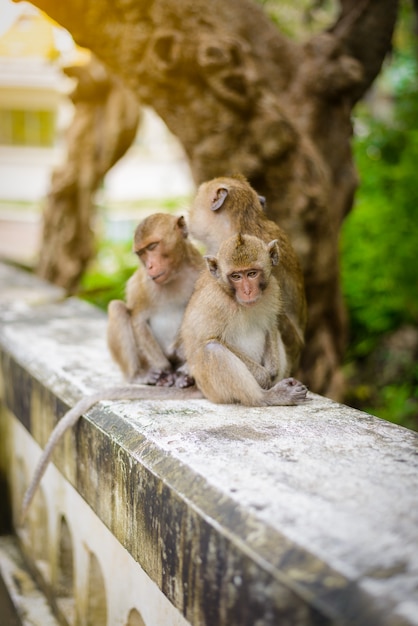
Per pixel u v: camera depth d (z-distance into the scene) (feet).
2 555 17.44
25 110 54.85
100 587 12.22
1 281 26.17
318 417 10.48
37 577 15.76
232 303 11.03
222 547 7.14
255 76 17.29
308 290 18.58
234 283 10.69
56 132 55.21
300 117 19.33
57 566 14.02
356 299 28.66
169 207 43.09
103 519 10.70
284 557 6.42
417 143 28.30
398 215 28.14
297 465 8.45
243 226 12.31
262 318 11.29
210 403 11.39
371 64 20.29
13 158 56.59
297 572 6.20
